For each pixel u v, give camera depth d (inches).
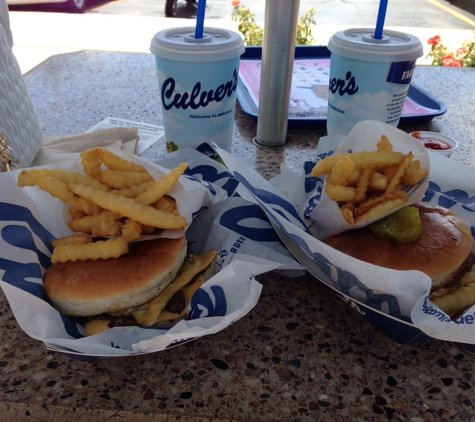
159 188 15.0
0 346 14.8
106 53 41.9
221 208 18.0
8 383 13.7
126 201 14.7
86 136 25.3
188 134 21.5
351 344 15.0
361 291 14.8
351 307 16.0
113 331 14.1
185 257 16.4
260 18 106.6
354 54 21.4
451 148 24.0
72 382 13.8
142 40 54.4
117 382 13.8
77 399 13.3
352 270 14.2
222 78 20.4
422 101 31.4
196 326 13.4
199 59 19.5
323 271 15.7
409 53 21.3
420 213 16.8
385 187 16.1
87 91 33.3
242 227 17.4
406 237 15.5
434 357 14.7
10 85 20.4
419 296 13.7
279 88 24.6
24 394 13.4
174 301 15.4
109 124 28.4
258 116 26.1
